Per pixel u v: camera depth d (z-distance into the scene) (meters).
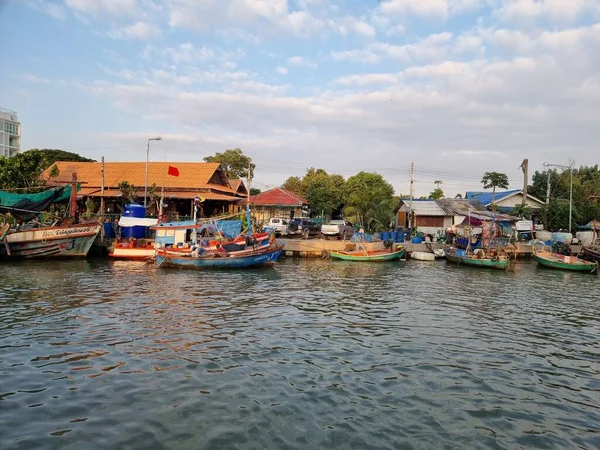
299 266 29.19
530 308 17.20
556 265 31.20
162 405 7.85
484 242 33.97
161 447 6.54
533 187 58.88
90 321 13.23
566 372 10.22
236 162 66.75
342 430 7.20
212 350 10.86
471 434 7.26
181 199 43.53
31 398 8.03
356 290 20.09
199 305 15.82
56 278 21.05
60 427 7.04
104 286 19.16
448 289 21.11
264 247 26.91
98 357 10.18
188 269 25.20
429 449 6.76
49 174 44.09
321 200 60.62
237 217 36.31
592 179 62.12
